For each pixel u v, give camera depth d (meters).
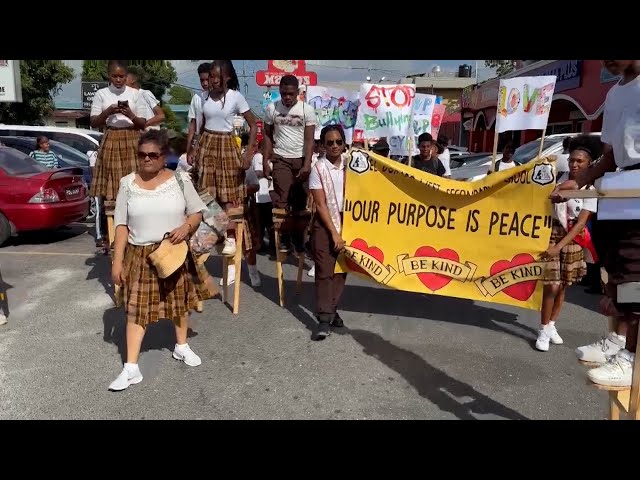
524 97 4.59
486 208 4.64
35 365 4.25
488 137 21.67
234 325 5.14
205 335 4.88
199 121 5.59
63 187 9.02
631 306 2.67
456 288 4.79
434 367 4.23
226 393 3.81
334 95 7.78
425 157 6.74
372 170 4.89
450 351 4.55
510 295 4.60
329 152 4.86
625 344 2.85
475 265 4.71
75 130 14.08
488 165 11.02
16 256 7.95
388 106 5.52
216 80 5.26
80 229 10.62
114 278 3.86
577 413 3.55
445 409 3.61
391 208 4.88
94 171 5.54
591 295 6.33
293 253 8.06
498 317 5.39
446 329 5.05
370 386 3.92
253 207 6.35
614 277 2.74
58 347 4.61
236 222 5.47
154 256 3.77
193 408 3.61
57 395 3.78
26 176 8.81
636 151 2.66
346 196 4.92
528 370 4.19
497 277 4.63
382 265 4.92
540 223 4.45
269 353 4.49
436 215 4.79
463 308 5.66
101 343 4.69
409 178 4.81
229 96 5.38
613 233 2.76
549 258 4.42
